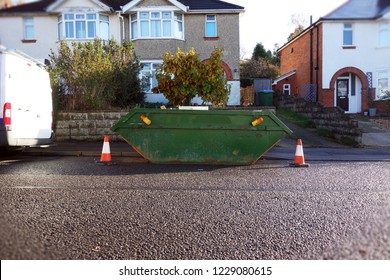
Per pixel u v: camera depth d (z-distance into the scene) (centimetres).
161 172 777
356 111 2128
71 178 687
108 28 2050
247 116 898
